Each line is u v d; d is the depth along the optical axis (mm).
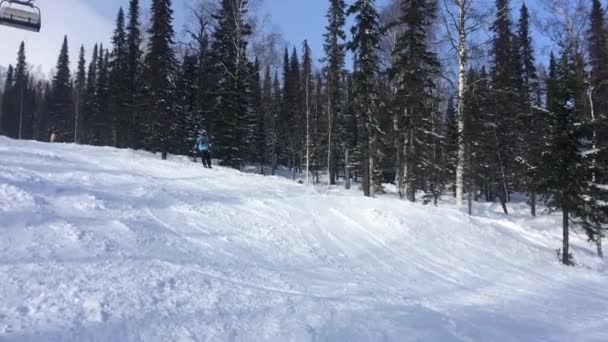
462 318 7852
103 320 5309
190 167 19781
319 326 6312
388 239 13148
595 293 11359
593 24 28422
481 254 13586
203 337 5375
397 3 32156
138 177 14992
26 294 5609
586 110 25703
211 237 10281
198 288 6934
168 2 39062
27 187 10539
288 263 9672
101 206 10484
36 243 7496
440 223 15531
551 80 15727
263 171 60469
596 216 15734
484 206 34625
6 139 22750
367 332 6406
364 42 28141
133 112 44969
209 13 38031
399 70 28234
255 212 13219
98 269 6871
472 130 25641
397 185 40062
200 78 39375
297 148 59375
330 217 14062
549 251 16031
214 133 36531
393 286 9367
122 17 54250
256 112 56719
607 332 8062
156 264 7641
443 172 36000
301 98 58031
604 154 15070
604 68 26719
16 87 80875
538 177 15836
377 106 28938
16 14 12891
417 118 29125
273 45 37844
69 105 72688
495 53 32344
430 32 27781
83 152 20406
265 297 7148
